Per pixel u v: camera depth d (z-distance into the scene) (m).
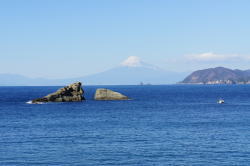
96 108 122.56
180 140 58.44
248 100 170.00
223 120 87.00
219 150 50.84
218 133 65.44
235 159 46.03
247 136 61.88
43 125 77.88
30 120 87.56
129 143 56.06
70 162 45.06
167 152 49.81
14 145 54.75
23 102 155.12
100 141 57.84
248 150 50.69
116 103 148.38
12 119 89.81
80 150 51.19
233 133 65.31
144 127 73.94
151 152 49.84
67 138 60.75
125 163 44.53
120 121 85.19
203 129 70.69
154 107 128.75
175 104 144.62
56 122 83.38
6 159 46.38
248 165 43.47
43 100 149.38
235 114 102.75
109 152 49.94
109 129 71.12
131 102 155.50
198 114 103.00
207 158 46.59
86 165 43.78
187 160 45.75
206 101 166.50
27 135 63.97
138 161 45.38
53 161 45.53
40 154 48.88
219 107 128.88
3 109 118.25
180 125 77.12
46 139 59.84
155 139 59.47
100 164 44.16
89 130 69.88
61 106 130.12
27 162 45.03
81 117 94.38
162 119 89.56
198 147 52.88
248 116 96.69
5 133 66.38
